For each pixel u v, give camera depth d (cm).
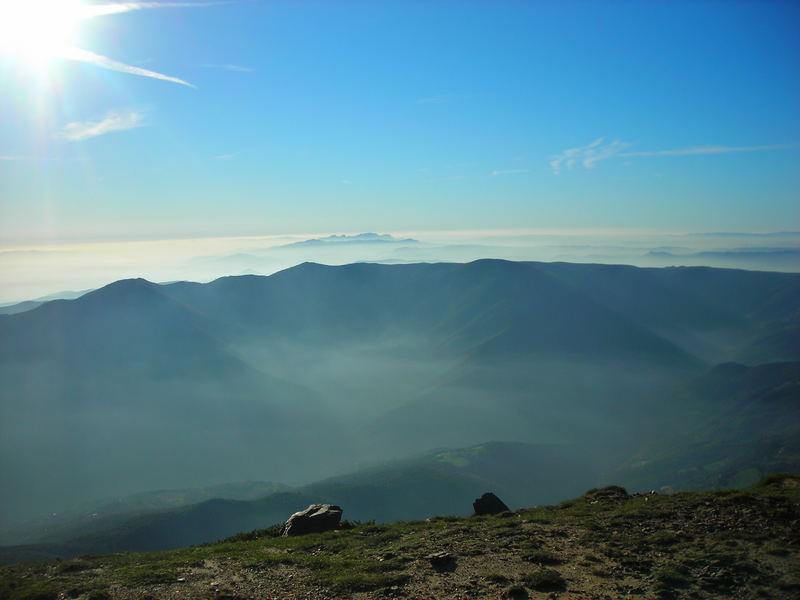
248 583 1609
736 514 1834
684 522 1847
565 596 1384
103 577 1744
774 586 1313
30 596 1548
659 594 1345
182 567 1798
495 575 1547
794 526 1645
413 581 1552
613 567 1540
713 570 1435
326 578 1603
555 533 1905
